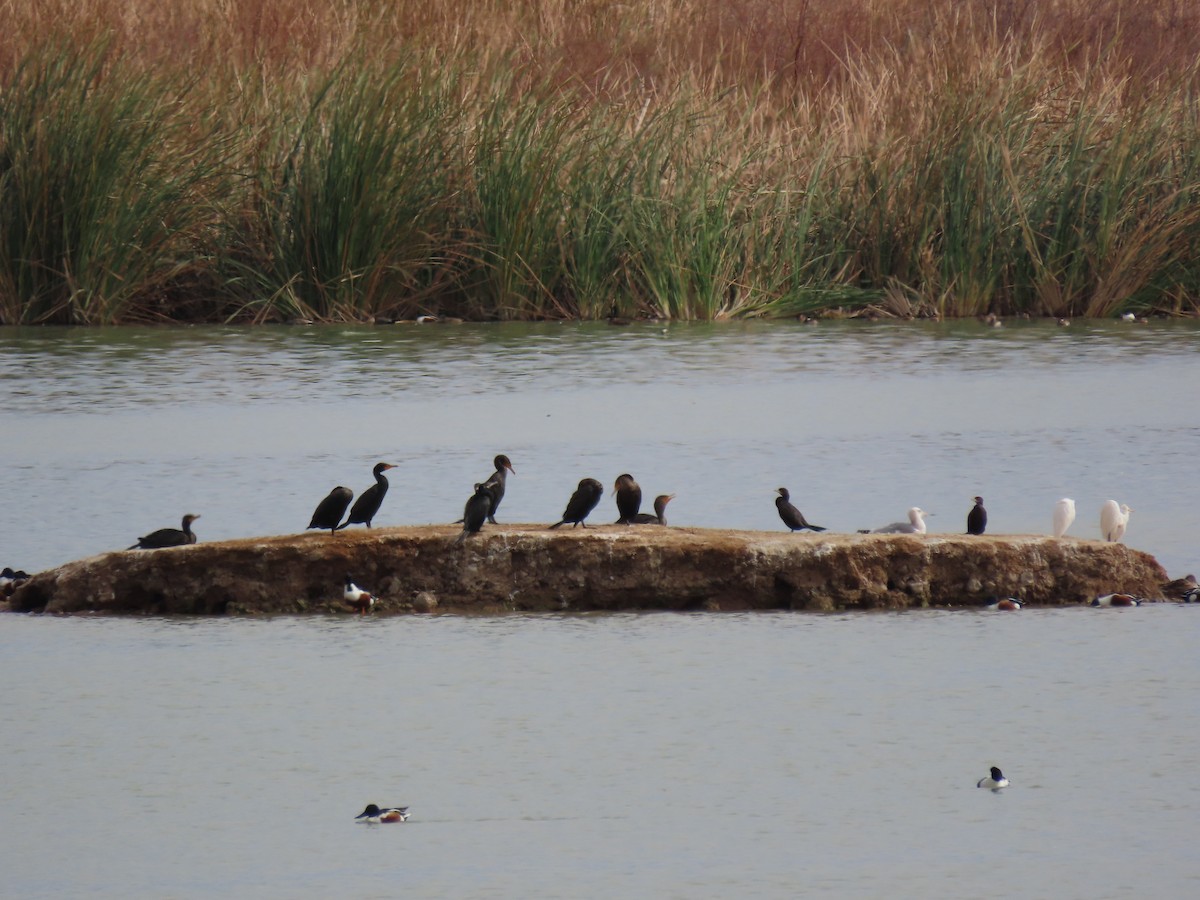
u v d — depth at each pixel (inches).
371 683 514.0
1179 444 846.5
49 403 951.0
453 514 716.0
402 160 1228.5
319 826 417.7
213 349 1120.8
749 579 588.1
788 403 953.5
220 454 829.8
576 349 1125.1
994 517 708.0
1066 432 874.1
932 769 446.0
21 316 1223.5
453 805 428.5
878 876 387.9
